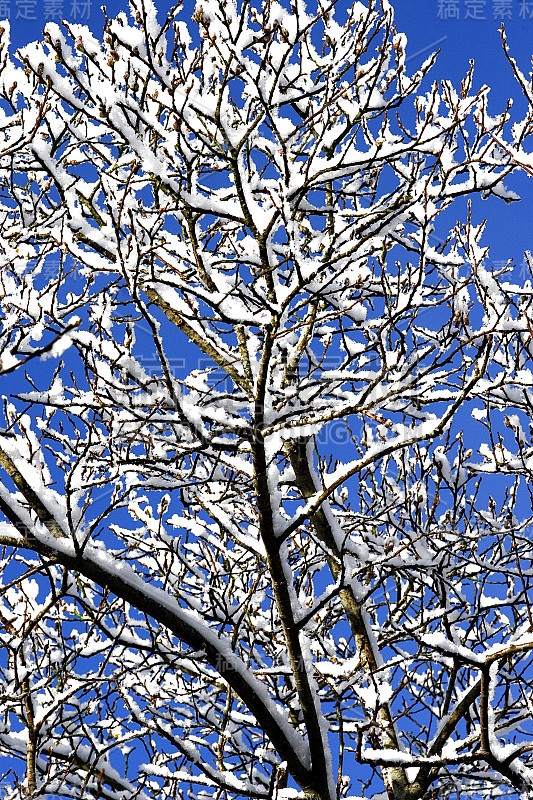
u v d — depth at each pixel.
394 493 6.17
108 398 3.99
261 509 4.15
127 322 4.35
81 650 4.63
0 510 3.66
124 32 3.75
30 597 4.68
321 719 4.48
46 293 3.72
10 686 4.73
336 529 5.86
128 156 4.46
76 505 3.86
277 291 4.02
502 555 5.95
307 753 4.45
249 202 3.97
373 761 4.32
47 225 4.46
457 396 4.10
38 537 3.71
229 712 4.91
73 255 3.80
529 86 3.88
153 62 3.83
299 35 3.80
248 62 3.83
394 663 5.11
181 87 3.99
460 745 4.87
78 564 3.79
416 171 4.26
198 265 4.18
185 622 4.12
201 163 4.49
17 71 3.98
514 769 4.45
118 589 3.93
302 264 3.99
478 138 4.75
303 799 4.41
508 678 5.05
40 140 4.07
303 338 5.59
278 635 6.07
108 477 4.14
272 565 4.29
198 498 4.78
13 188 4.73
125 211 3.96
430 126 4.24
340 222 4.42
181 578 5.39
